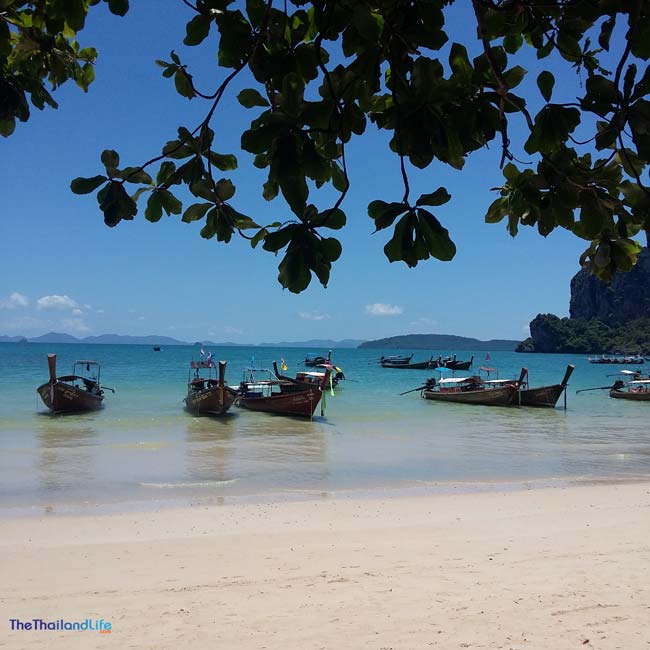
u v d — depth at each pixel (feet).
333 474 52.95
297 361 326.24
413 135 5.68
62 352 422.82
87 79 9.97
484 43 6.50
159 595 24.02
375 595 23.59
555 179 6.59
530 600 22.75
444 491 46.39
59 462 56.54
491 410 110.83
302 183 5.84
